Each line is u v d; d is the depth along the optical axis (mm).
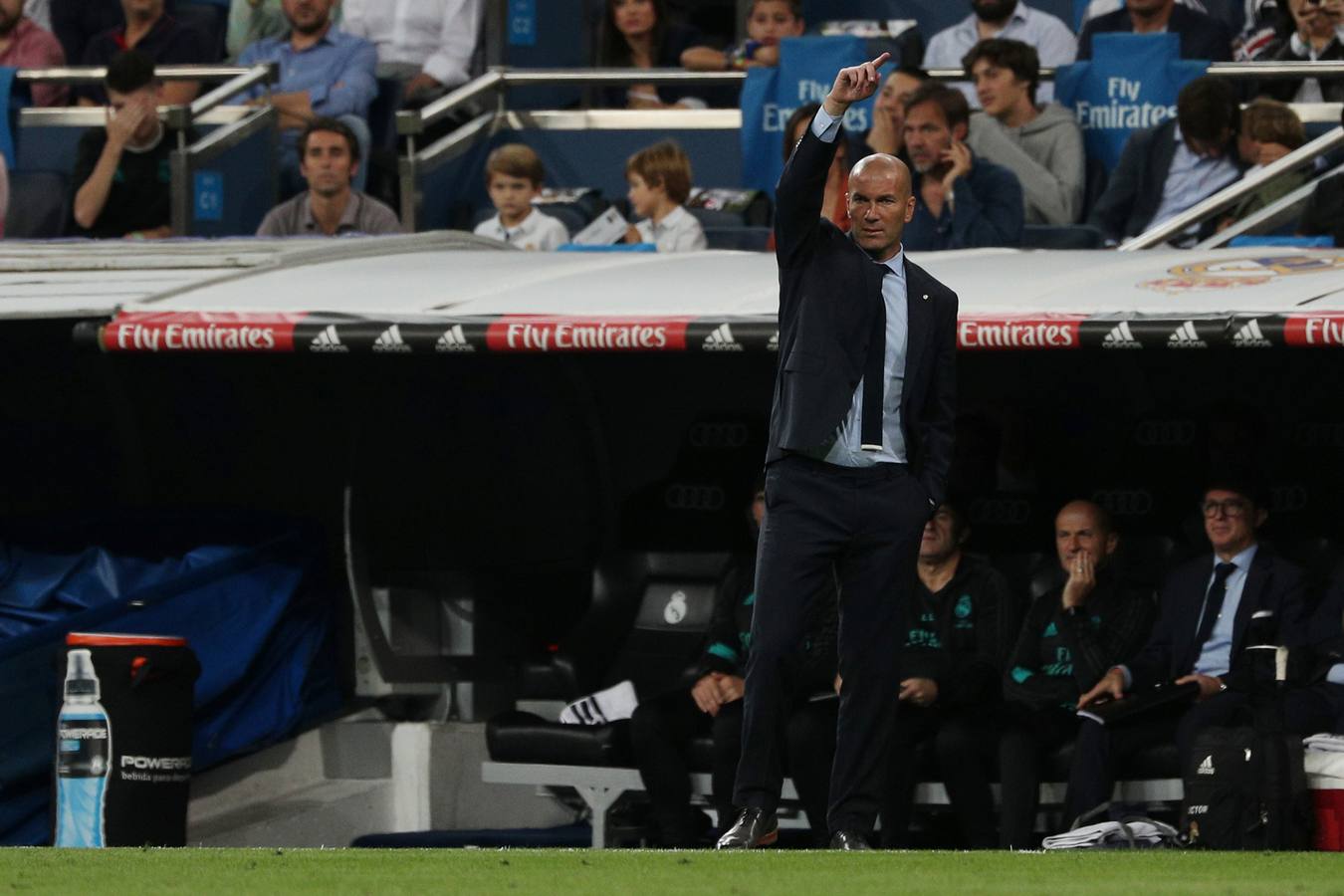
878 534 21125
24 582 31688
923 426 21422
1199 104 37656
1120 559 31422
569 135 43938
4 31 48875
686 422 37219
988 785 28547
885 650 21438
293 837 33406
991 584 30250
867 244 21062
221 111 45375
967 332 27469
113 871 17891
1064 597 29406
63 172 44688
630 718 30875
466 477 36219
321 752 35125
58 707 29875
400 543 35500
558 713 34438
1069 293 28516
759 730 21359
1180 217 35250
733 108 46812
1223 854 20250
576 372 36562
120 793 29469
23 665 30594
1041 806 28797
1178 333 26562
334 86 45656
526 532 37031
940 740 28578
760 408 36969
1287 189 37406
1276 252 31359
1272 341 26109
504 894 15664
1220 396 34875
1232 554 28844
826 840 28859
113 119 43000
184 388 37312
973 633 30000
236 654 33188
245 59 47531
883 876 16906
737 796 21453
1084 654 28797
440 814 34750
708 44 47781
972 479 32438
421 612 35500
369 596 34844
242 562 33656
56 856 19781
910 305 21125
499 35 45594
